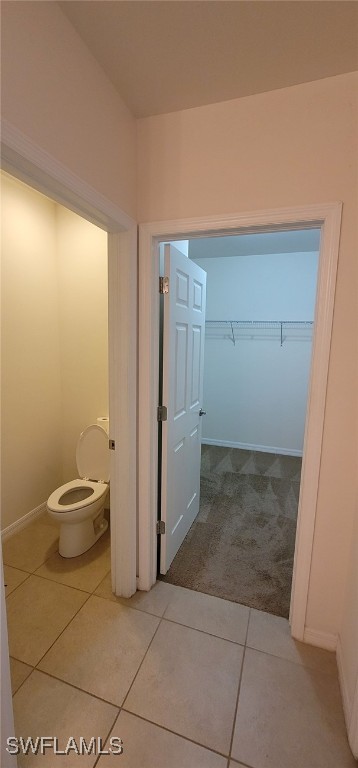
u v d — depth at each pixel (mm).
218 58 1125
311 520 1410
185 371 2002
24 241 2172
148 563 1750
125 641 1475
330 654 1444
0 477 2150
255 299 4055
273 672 1354
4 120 810
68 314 2475
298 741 1120
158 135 1433
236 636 1517
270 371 4078
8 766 966
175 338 1774
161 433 1796
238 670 1357
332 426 1333
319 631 1479
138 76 1208
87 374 2500
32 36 879
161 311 1729
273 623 1594
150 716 1182
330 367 1301
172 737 1122
